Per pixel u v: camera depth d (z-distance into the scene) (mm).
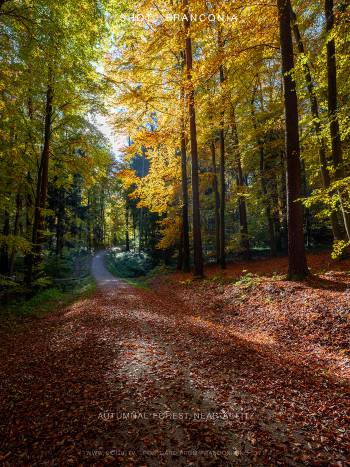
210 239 31188
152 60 16016
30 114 16297
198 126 18828
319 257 16562
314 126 13516
